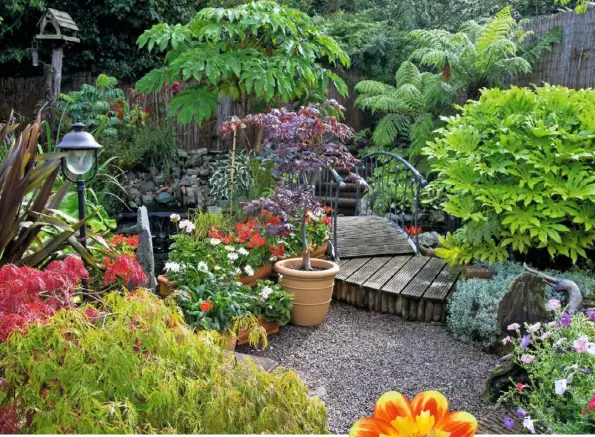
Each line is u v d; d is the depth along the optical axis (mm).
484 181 3887
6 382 1299
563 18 6617
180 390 1387
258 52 5602
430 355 3137
